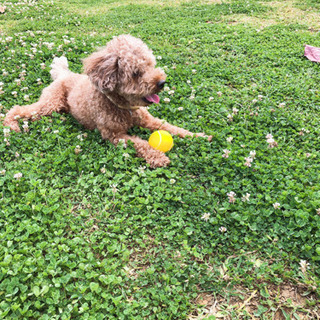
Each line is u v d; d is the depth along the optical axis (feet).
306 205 2.09
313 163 2.55
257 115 3.08
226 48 4.85
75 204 2.30
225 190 2.26
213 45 4.97
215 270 1.86
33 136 2.82
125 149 2.62
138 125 2.98
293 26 5.74
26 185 2.33
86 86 2.86
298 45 4.80
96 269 1.84
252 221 2.08
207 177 2.45
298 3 7.18
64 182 2.44
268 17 6.46
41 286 1.73
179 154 2.63
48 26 6.21
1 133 2.83
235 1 7.63
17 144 2.73
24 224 2.02
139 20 6.61
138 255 1.98
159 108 3.27
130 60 2.38
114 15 7.07
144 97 2.51
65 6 8.25
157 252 1.97
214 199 2.23
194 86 3.58
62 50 4.48
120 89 2.48
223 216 2.14
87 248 1.95
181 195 2.30
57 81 3.22
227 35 5.28
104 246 2.01
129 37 2.56
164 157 2.55
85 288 1.70
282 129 2.93
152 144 2.64
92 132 2.92
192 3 7.93
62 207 2.22
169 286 1.79
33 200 2.21
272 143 2.62
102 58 2.45
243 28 5.69
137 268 1.91
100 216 2.17
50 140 2.74
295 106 3.33
